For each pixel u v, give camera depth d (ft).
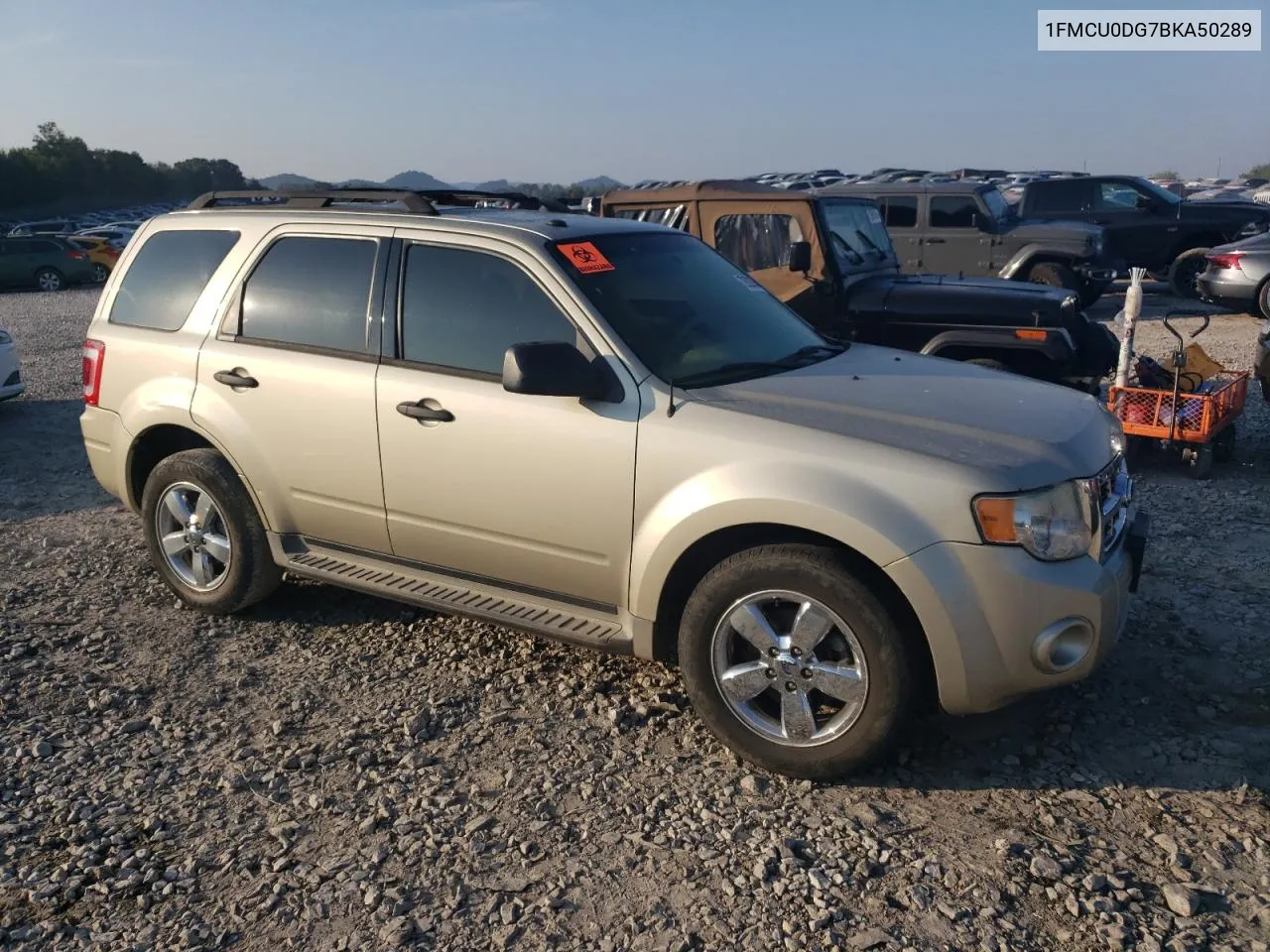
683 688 14.28
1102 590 11.32
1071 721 13.16
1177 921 9.60
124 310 17.57
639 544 12.53
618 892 10.21
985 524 10.92
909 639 11.41
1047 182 58.95
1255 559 18.26
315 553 16.03
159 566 17.39
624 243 14.94
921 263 50.98
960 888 10.13
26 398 37.27
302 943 9.60
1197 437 22.86
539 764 12.50
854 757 11.63
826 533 11.27
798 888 10.18
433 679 14.74
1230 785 11.73
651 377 12.76
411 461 14.23
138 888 10.40
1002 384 13.92
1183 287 56.70
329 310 15.23
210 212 17.08
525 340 13.58
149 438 17.37
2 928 9.84
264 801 11.85
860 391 13.12
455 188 18.29
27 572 19.27
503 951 9.46
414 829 11.27
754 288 16.48
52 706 14.14
